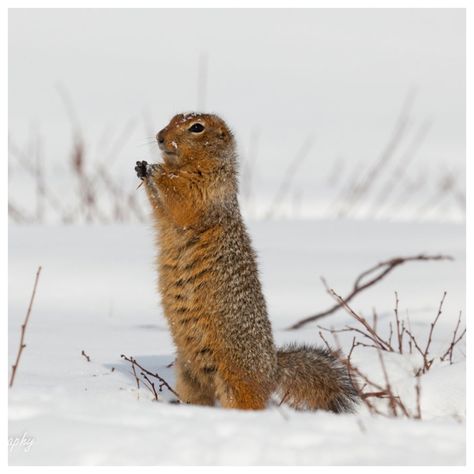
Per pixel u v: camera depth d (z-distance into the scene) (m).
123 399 8.41
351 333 12.54
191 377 10.01
